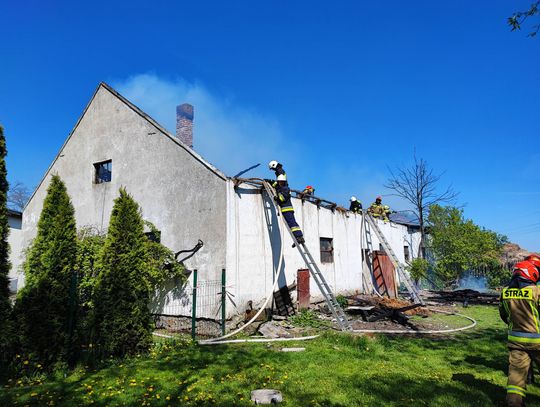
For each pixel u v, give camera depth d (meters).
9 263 6.09
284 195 10.11
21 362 5.79
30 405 4.58
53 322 6.20
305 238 12.09
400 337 8.31
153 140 11.13
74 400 4.71
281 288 10.70
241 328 8.53
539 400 4.52
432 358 6.53
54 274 6.44
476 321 10.57
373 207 18.02
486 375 5.55
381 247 17.12
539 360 4.04
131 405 4.53
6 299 5.89
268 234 10.53
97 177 12.60
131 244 7.23
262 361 6.27
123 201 7.35
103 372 5.85
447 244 18.80
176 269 9.64
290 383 5.18
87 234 11.29
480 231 18.22
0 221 6.00
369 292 15.42
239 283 9.47
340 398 4.63
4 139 6.18
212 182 9.74
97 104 12.83
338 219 14.13
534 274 4.36
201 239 9.68
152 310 10.30
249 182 10.20
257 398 4.54
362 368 5.88
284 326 9.27
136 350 6.88
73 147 13.23
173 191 10.44
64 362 6.17
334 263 13.48
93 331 6.60
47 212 6.71
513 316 4.19
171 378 5.46
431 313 11.83
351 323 9.95
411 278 17.61
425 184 20.50
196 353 6.81
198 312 9.40
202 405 4.49
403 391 4.85
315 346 7.30
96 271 9.74
